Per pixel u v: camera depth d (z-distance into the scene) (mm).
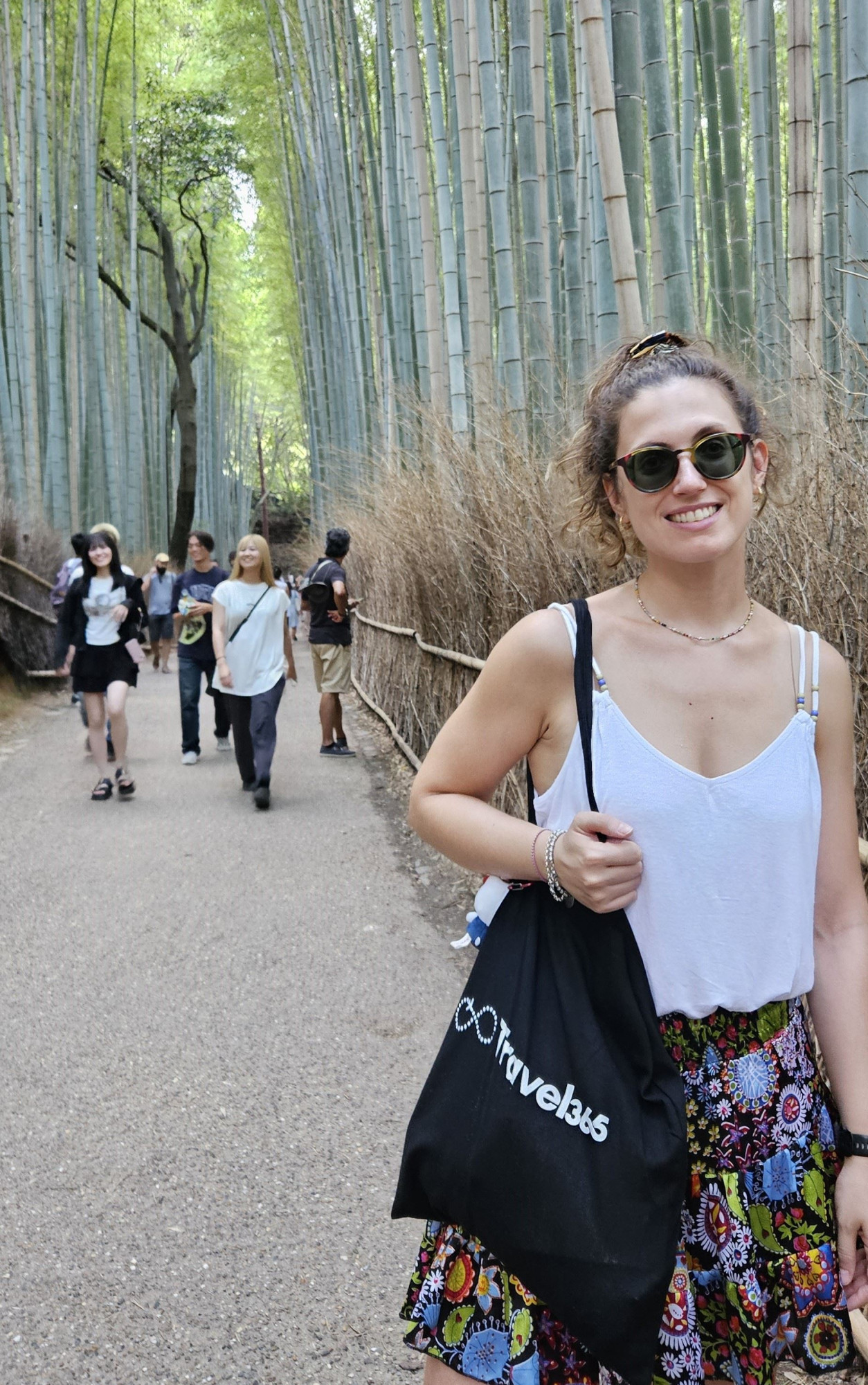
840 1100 1293
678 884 1203
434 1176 1225
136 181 20875
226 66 21672
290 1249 2416
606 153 3504
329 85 12523
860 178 3738
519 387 5543
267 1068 3232
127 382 22125
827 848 1301
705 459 1201
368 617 10750
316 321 16938
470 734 1297
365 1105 3020
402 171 8953
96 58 16219
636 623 1258
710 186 6402
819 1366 1241
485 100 5605
